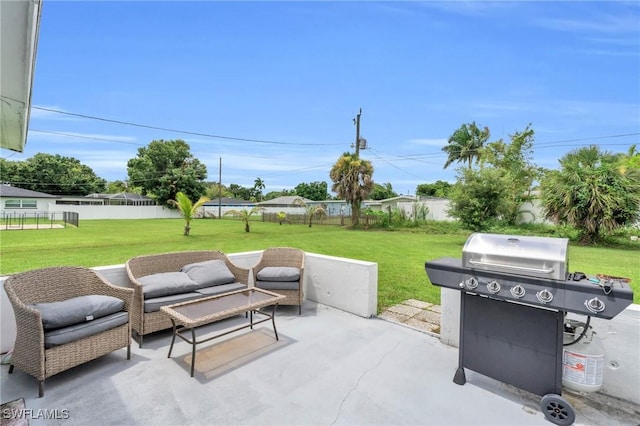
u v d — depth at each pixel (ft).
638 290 16.03
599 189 34.12
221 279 11.75
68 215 68.08
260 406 6.73
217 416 6.39
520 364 6.72
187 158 111.86
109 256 26.66
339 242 37.99
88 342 7.72
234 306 9.09
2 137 15.07
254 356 9.00
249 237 43.62
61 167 107.34
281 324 11.49
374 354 9.18
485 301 7.14
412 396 7.16
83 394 7.06
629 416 6.61
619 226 34.30
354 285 12.51
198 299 9.84
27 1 5.01
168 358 8.79
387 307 13.53
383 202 86.69
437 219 62.23
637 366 7.01
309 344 9.83
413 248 32.81
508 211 39.86
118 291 8.73
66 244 33.99
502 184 38.01
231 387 7.42
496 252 6.63
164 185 102.63
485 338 7.17
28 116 11.28
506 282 6.46
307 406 6.75
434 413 6.57
